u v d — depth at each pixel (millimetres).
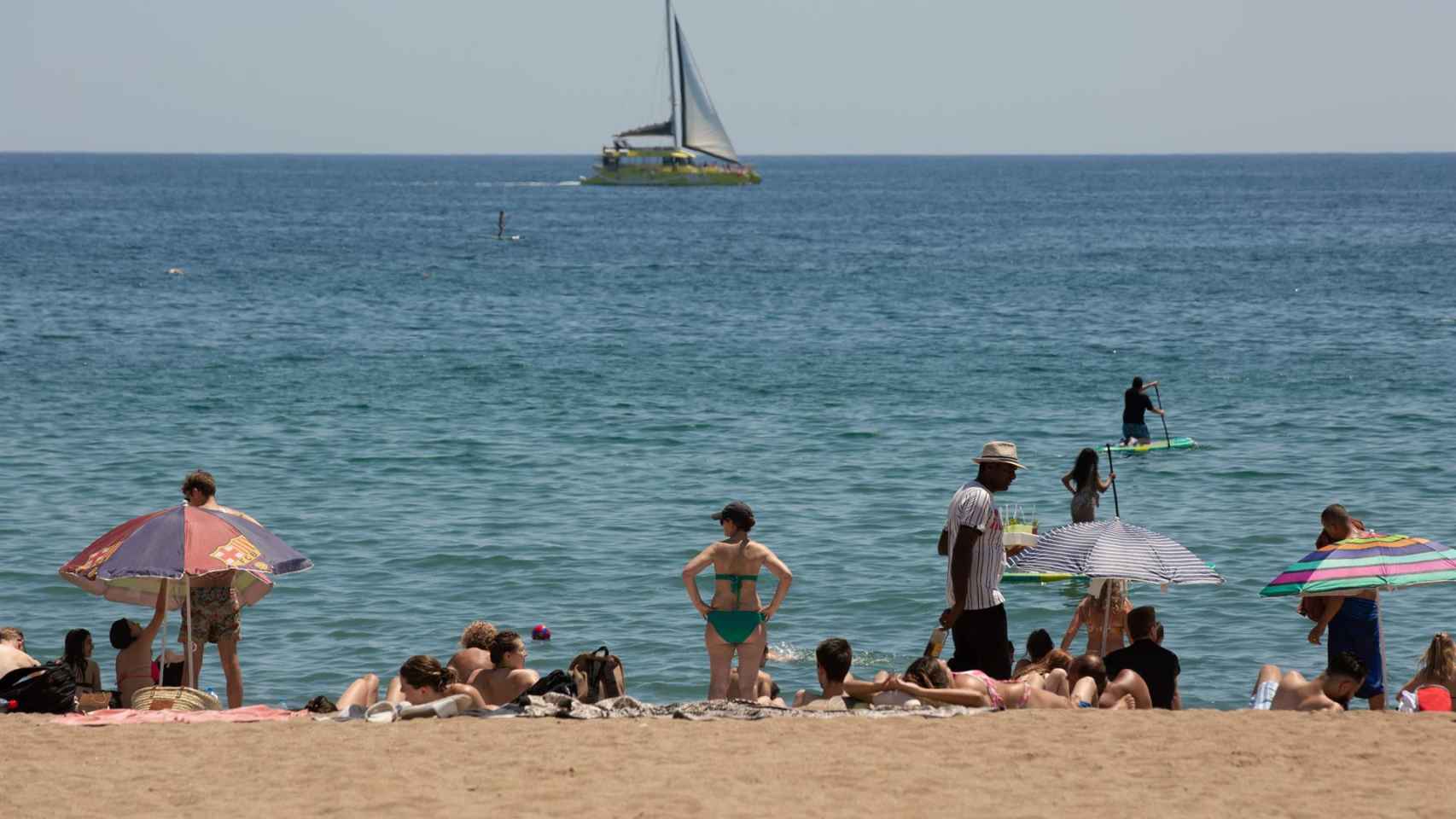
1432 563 20547
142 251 148000
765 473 44312
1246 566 33656
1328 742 16828
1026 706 19250
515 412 55688
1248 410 55781
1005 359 70938
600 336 81062
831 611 30484
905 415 55250
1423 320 86062
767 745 16906
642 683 25953
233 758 16469
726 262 142125
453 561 34031
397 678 20422
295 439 49375
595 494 41406
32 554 33969
